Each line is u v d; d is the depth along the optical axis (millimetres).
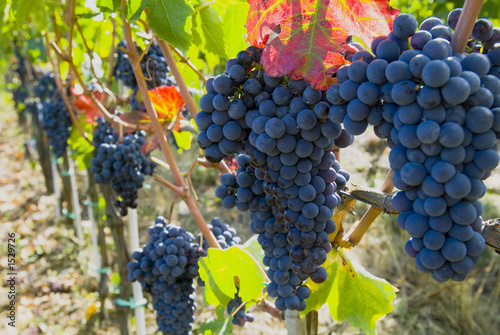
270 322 1928
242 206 644
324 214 553
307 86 501
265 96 520
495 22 1419
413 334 1939
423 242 448
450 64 415
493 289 2135
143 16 817
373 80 443
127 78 1167
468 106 427
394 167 458
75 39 1362
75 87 1120
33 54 2475
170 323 972
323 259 562
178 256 883
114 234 1442
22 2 944
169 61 777
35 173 4035
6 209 3418
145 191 3051
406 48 456
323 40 505
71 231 2900
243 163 620
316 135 505
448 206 437
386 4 490
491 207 2340
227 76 524
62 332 2020
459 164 432
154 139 1067
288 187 546
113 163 1028
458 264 438
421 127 421
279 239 600
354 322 731
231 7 793
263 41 536
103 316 2084
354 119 459
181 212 2887
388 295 731
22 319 2098
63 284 2357
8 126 5508
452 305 2045
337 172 617
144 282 959
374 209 664
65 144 1805
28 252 2723
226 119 532
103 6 683
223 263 744
